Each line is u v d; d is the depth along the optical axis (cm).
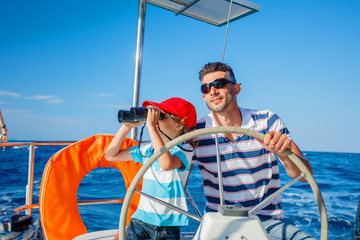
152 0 275
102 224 537
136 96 269
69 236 187
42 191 188
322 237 87
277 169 169
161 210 156
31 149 211
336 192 976
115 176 1125
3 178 1218
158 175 162
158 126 165
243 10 275
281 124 171
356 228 160
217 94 167
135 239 156
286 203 705
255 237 99
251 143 164
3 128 215
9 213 172
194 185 1044
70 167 202
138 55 268
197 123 188
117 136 184
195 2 266
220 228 99
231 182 164
